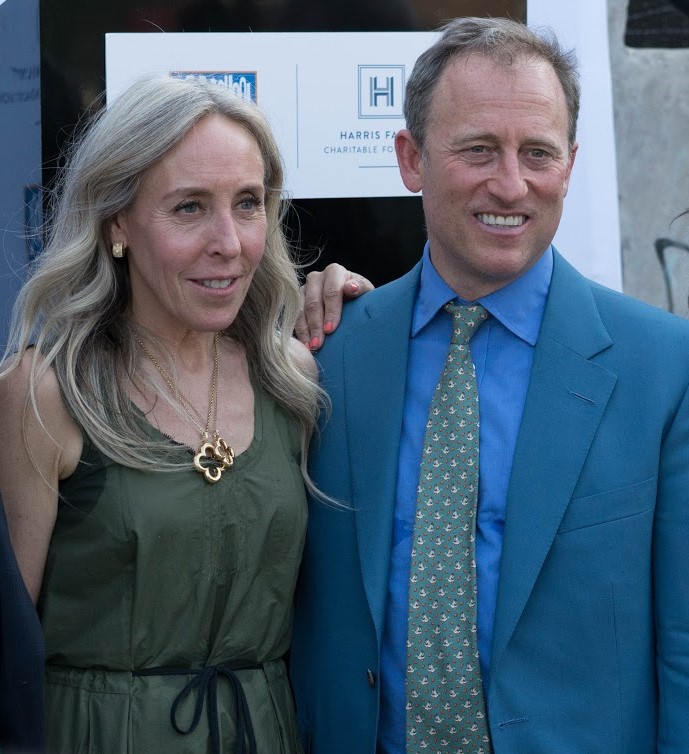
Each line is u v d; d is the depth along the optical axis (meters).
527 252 2.59
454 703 2.52
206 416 2.62
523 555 2.49
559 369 2.58
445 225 2.61
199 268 2.50
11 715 2.36
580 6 3.67
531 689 2.50
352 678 2.67
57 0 3.55
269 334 2.75
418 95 2.68
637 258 3.82
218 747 2.48
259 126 2.56
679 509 2.49
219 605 2.54
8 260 3.70
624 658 2.51
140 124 2.45
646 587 2.53
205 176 2.46
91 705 2.48
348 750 2.67
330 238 3.58
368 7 3.53
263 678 2.62
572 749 2.48
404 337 2.76
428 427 2.65
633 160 3.81
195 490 2.51
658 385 2.52
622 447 2.51
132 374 2.58
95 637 2.49
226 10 3.53
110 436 2.46
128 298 2.65
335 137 3.55
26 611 2.34
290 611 2.70
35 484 2.49
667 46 3.79
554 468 2.52
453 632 2.53
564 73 2.62
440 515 2.58
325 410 2.80
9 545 2.34
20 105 3.70
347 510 2.72
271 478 2.61
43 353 2.54
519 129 2.51
